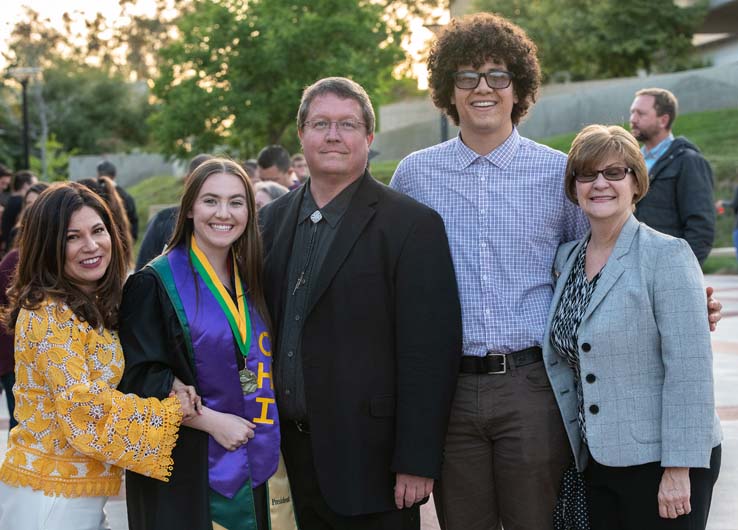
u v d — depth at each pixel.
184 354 2.97
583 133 3.14
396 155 23.55
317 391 3.07
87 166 40.88
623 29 27.34
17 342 2.94
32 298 2.92
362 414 3.07
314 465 3.08
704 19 28.42
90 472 2.97
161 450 2.85
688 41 27.84
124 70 59.47
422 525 4.55
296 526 3.17
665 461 2.89
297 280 3.18
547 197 3.29
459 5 27.98
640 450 2.96
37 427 2.94
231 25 22.03
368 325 3.08
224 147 24.17
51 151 43.09
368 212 3.15
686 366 2.88
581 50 27.17
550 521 3.30
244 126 22.28
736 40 29.92
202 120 22.52
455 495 3.37
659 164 5.02
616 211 3.05
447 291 3.11
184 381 2.97
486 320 3.23
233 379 2.99
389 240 3.12
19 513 2.96
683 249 2.98
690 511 2.93
